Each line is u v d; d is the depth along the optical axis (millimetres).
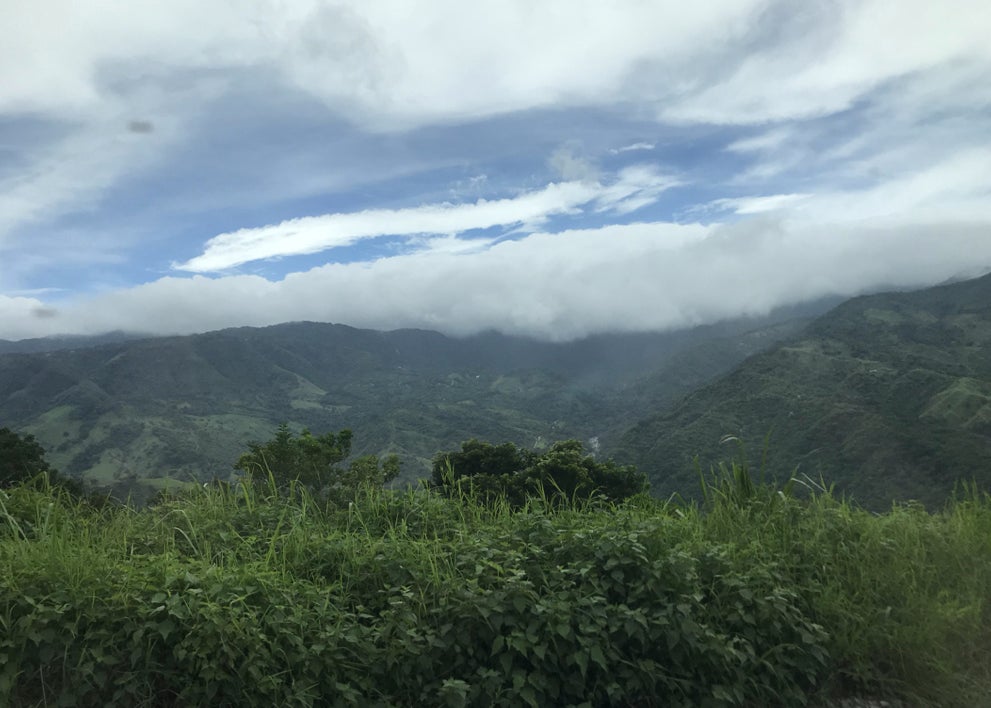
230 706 3277
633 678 3760
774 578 4488
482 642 3680
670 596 4027
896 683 4289
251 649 3277
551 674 3682
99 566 3559
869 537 5137
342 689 3326
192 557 4125
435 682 3529
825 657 4191
